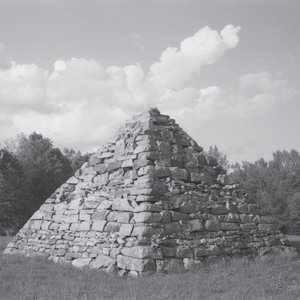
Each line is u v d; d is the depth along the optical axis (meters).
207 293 10.50
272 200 48.28
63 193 18.64
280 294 10.37
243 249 16.28
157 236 13.81
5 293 10.73
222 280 11.88
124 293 10.55
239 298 9.86
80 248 15.41
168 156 16.86
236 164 63.81
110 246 14.33
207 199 16.70
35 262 15.64
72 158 72.81
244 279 12.00
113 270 13.45
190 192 16.14
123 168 16.58
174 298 10.00
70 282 11.89
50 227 17.62
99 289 11.05
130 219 14.42
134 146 16.95
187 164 17.36
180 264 13.55
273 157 67.38
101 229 15.11
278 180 52.75
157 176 15.63
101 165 17.70
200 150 18.95
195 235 15.07
